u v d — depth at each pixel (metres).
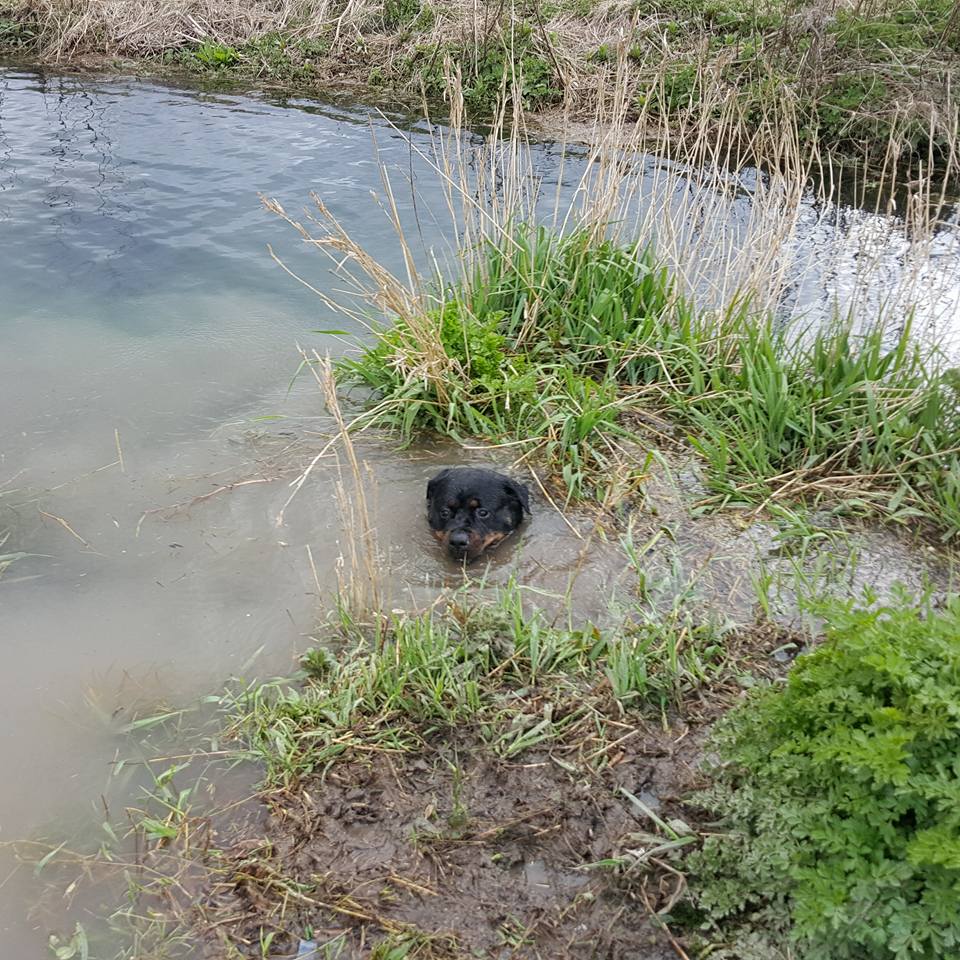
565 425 2.41
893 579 2.00
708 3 5.79
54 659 1.77
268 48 5.97
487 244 3.03
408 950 1.27
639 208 3.09
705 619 1.88
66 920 1.31
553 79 5.36
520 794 1.50
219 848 1.41
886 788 1.19
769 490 2.28
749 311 2.82
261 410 2.62
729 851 1.33
